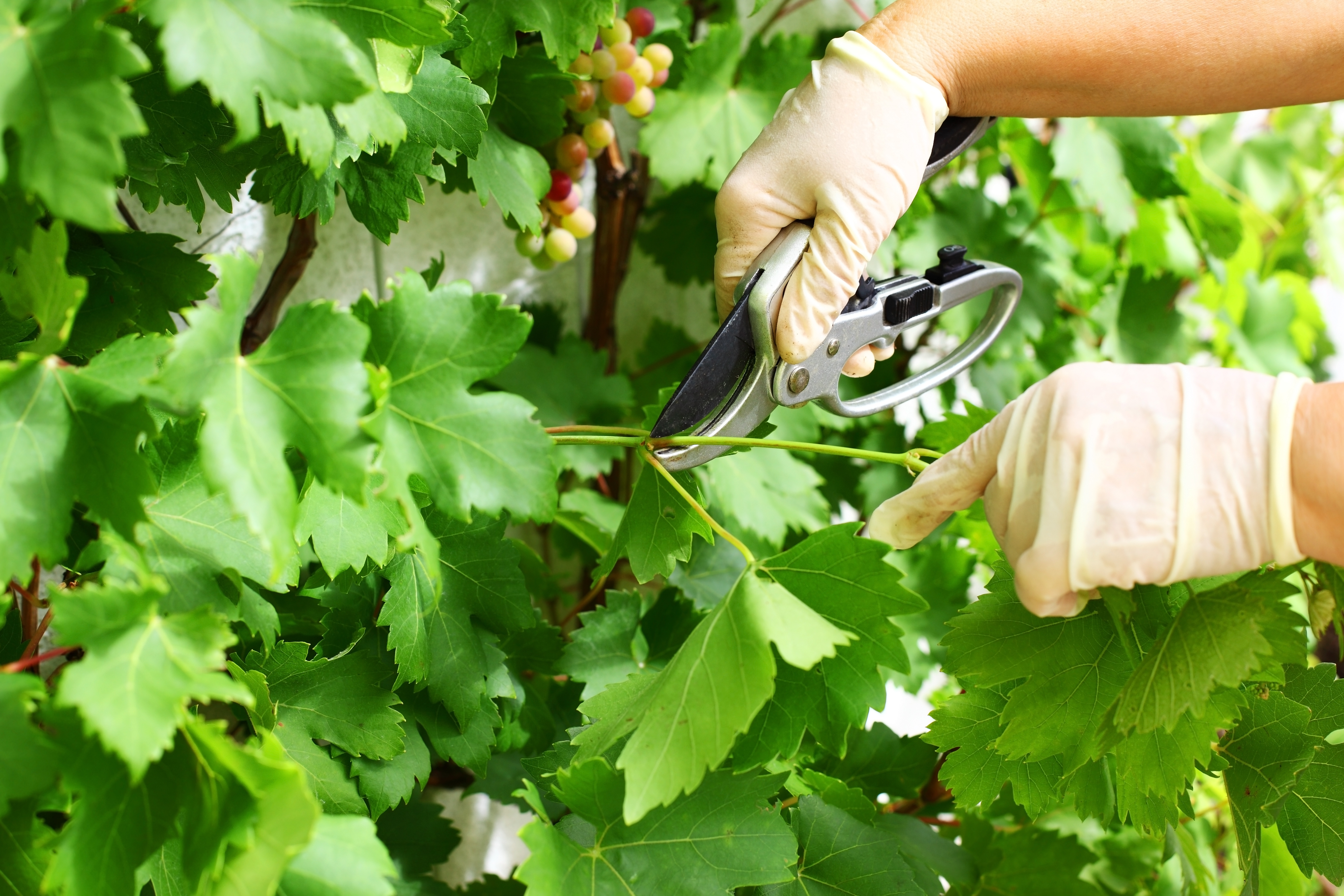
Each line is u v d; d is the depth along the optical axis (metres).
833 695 1.00
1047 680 1.03
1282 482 0.97
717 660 0.97
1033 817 1.08
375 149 0.98
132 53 0.87
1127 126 1.49
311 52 0.90
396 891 1.14
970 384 1.52
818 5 1.55
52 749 0.89
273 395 0.91
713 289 1.69
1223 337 2.11
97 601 0.89
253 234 1.19
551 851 0.99
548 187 1.15
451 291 0.96
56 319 0.91
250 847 0.89
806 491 1.37
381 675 1.06
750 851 1.01
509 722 1.14
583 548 1.49
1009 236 1.54
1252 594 0.96
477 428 0.96
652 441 1.05
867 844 1.07
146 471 0.91
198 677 0.90
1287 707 1.04
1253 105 1.12
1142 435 0.98
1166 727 0.96
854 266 1.09
